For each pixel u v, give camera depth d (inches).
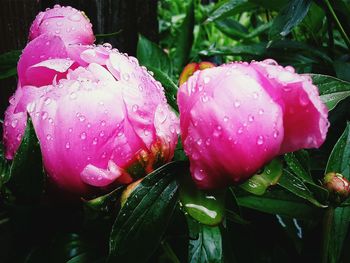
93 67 8.8
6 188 9.3
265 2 17.9
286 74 7.8
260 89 7.8
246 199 11.2
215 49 17.7
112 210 9.2
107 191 9.0
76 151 8.3
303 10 13.3
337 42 19.9
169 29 35.8
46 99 8.4
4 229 10.1
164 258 10.6
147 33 21.3
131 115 8.6
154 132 8.8
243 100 7.7
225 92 7.8
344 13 16.2
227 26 23.7
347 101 14.9
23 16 15.9
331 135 15.2
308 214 11.1
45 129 8.3
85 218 9.1
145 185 8.7
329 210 10.4
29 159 8.5
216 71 8.1
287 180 9.5
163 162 9.1
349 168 11.3
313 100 7.6
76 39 11.0
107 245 10.0
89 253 10.0
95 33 18.6
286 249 12.8
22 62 9.5
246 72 8.0
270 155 8.2
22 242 10.1
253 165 8.0
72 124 8.2
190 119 8.1
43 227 10.1
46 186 8.8
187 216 9.7
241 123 7.8
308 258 11.8
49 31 10.9
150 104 8.8
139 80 8.9
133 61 9.9
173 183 8.8
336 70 15.4
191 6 21.6
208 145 7.9
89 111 8.3
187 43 21.7
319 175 14.0
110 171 8.5
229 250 10.6
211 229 9.9
